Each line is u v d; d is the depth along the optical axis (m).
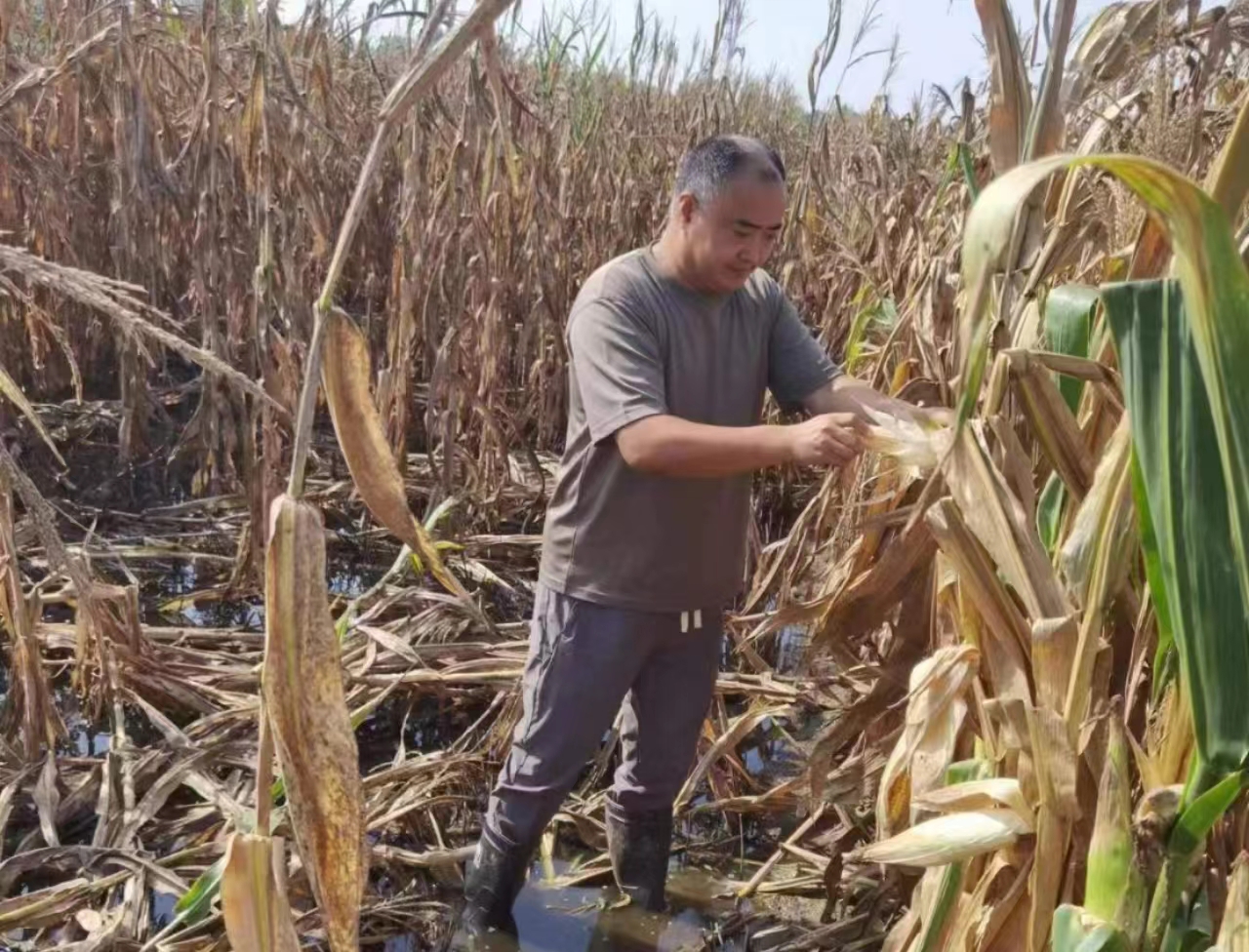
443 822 3.32
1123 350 1.30
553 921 2.92
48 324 2.19
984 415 1.85
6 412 5.84
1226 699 1.33
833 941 2.83
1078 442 1.68
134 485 5.67
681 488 2.45
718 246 2.25
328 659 1.08
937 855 1.70
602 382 2.29
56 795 3.06
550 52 6.56
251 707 3.55
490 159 5.09
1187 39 2.38
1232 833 1.60
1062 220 1.99
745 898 3.06
